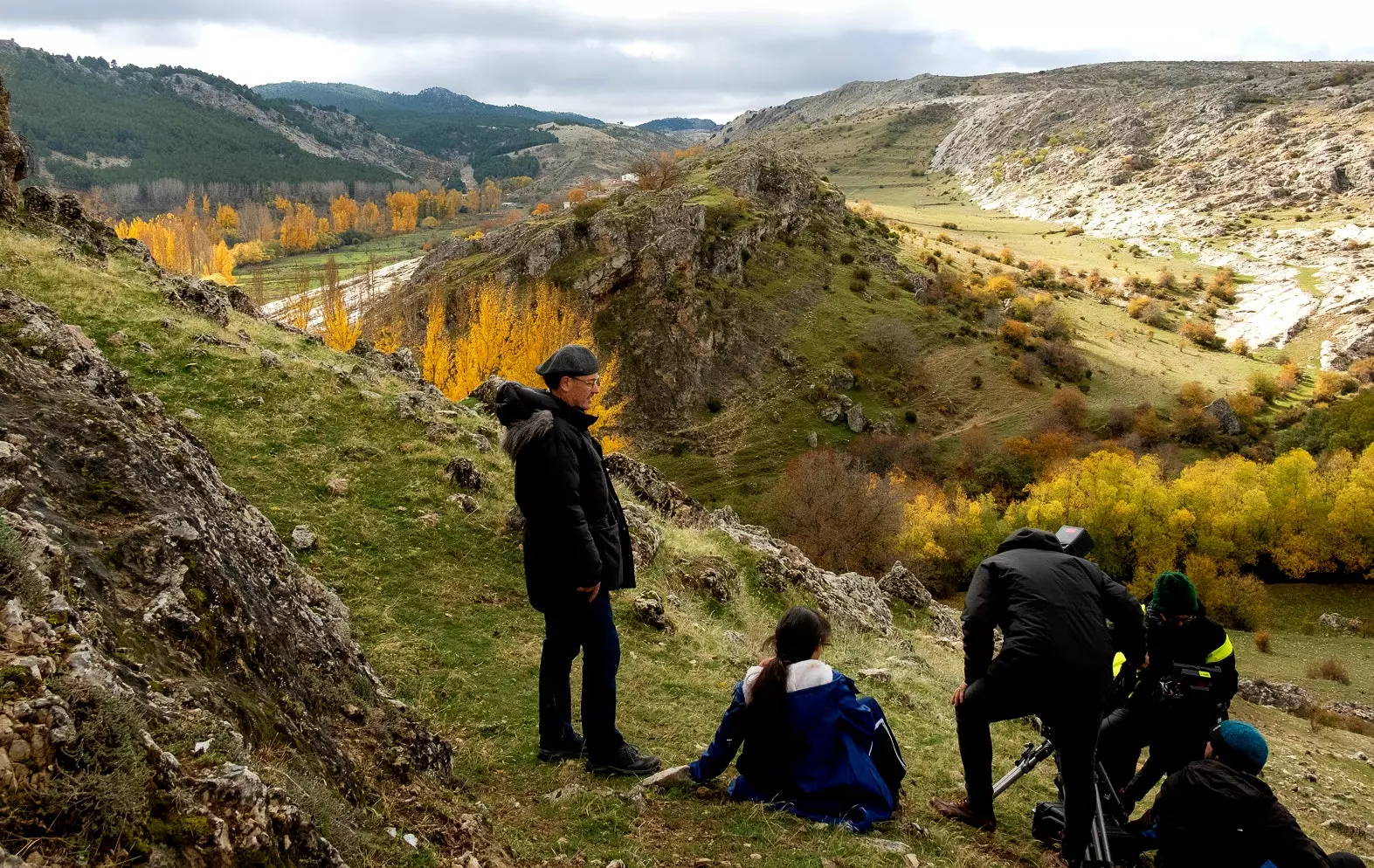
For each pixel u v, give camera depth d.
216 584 4.06
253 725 3.58
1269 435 103.94
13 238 15.65
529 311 82.62
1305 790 13.24
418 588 9.02
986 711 5.16
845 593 15.91
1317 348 135.12
